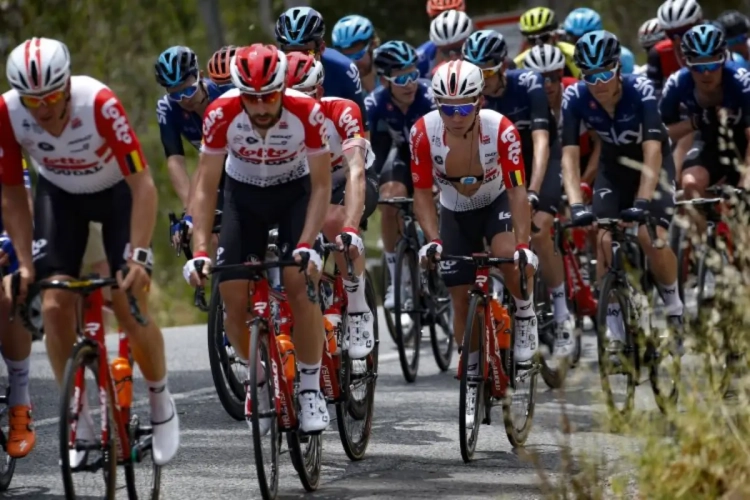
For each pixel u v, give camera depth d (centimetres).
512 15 4338
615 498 1493
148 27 6462
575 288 2636
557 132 2636
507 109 2553
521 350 2014
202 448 1958
